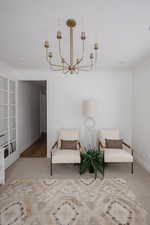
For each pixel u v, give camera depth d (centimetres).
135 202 204
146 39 214
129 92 391
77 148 335
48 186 247
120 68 374
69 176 284
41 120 727
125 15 156
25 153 433
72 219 175
